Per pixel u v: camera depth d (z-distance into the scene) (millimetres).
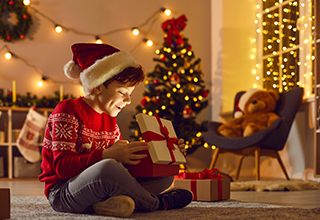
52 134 1216
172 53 3977
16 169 3678
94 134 1297
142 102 3846
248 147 3027
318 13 3139
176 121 3883
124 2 4543
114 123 1404
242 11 4531
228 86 4449
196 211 1297
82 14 4395
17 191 2412
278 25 4074
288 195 2035
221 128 3434
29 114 3689
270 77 4180
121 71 1247
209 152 4609
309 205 1562
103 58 1242
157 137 1231
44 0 4273
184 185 1698
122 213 1132
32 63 4191
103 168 1113
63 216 1179
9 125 3730
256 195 2045
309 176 3311
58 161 1172
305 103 3428
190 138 3807
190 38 4715
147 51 4570
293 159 3582
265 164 4039
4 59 4102
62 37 4305
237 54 4488
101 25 4441
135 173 1194
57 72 4258
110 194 1146
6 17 4121
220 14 4531
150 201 1228
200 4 4785
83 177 1146
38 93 4184
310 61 3555
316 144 3018
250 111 3398
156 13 4645
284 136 2969
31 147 3670
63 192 1217
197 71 4020
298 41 3766
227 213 1242
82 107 1276
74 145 1206
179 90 3871
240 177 4004
